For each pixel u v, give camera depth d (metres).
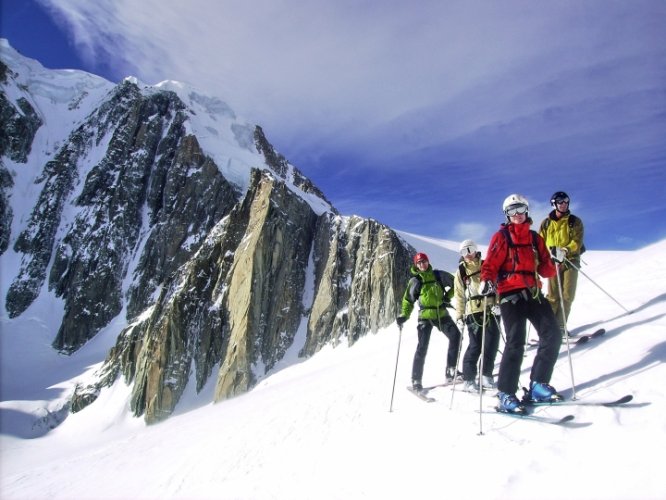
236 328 35.91
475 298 7.24
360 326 32.50
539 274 5.88
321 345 34.12
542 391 5.60
